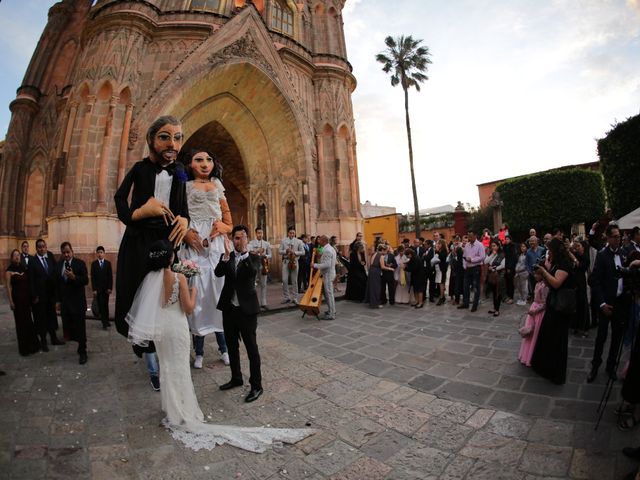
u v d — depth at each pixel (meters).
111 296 9.60
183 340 3.01
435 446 2.70
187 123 13.59
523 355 4.50
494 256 7.85
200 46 12.04
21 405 3.38
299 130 14.83
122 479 2.27
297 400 3.56
